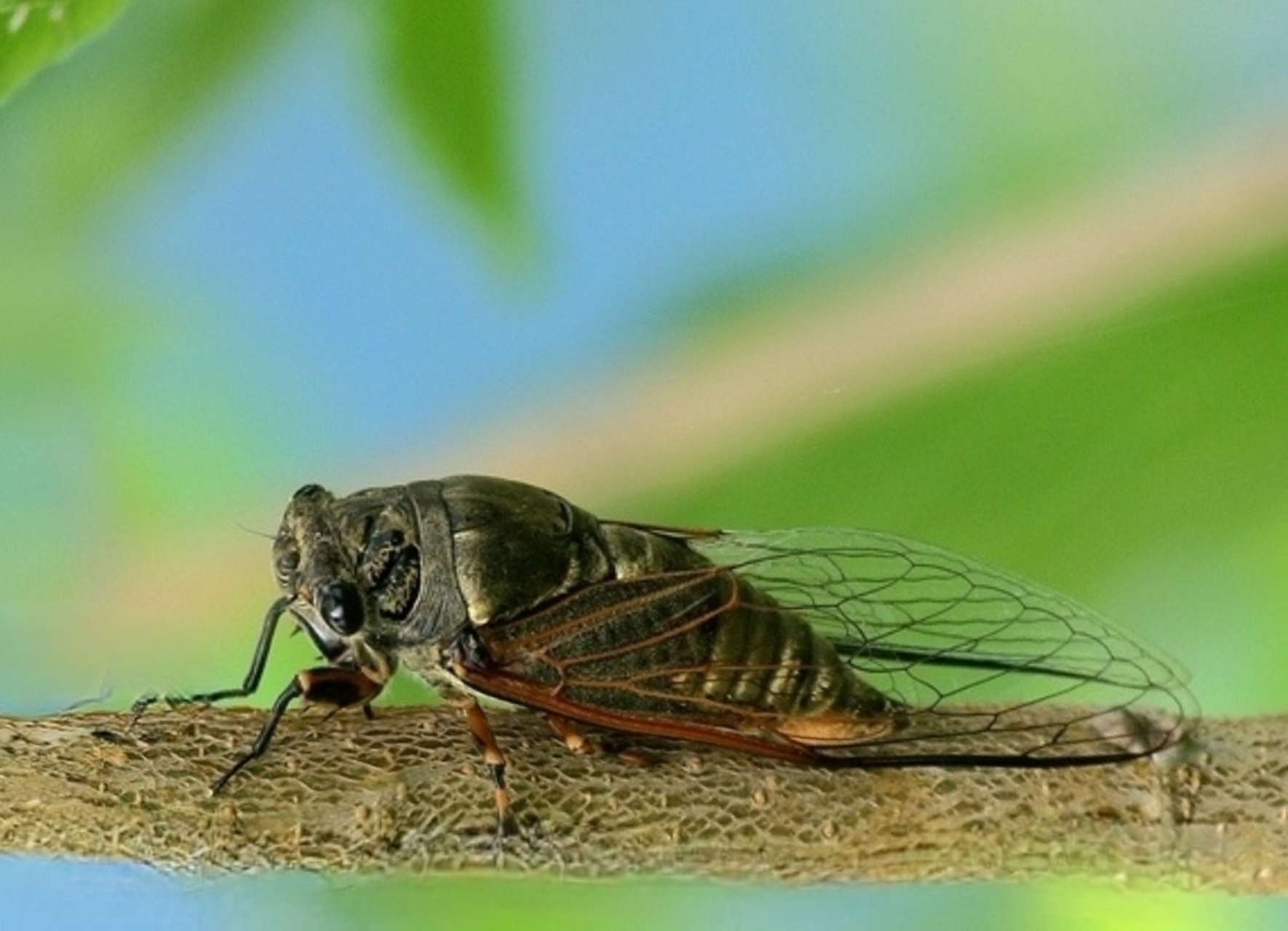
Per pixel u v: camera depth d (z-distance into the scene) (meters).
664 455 0.42
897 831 0.39
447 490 0.41
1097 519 0.41
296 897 0.39
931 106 0.44
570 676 0.40
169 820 0.39
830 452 0.41
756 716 0.40
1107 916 0.40
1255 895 0.39
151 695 0.40
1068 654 0.40
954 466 0.41
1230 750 0.39
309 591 0.41
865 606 0.41
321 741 0.39
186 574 0.43
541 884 0.39
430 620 0.41
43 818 0.39
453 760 0.39
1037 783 0.39
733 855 0.39
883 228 0.43
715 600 0.40
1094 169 0.42
